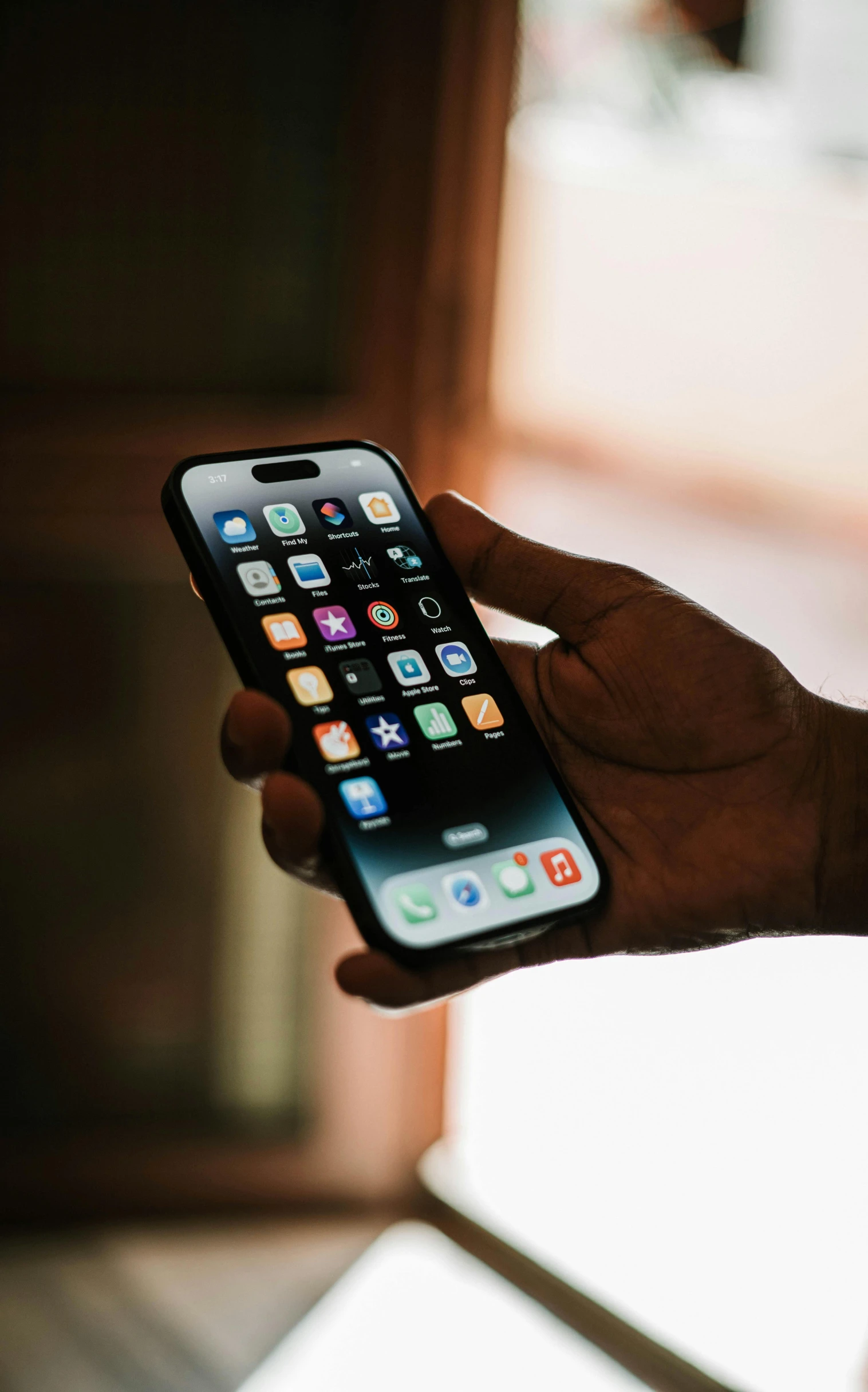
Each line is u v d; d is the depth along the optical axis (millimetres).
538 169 2184
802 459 2658
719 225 2658
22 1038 1405
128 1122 1454
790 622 2504
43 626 1274
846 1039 1604
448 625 684
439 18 1138
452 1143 1497
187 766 1350
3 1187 1436
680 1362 1257
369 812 619
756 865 677
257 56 1151
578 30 1815
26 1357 1284
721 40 1903
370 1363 1290
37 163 1145
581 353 2705
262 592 661
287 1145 1473
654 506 2746
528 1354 1305
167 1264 1415
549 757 662
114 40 1132
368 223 1188
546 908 622
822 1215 1386
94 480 1224
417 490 1267
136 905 1385
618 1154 1462
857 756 694
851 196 2465
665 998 1681
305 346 1229
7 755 1309
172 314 1203
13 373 1188
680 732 692
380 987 597
